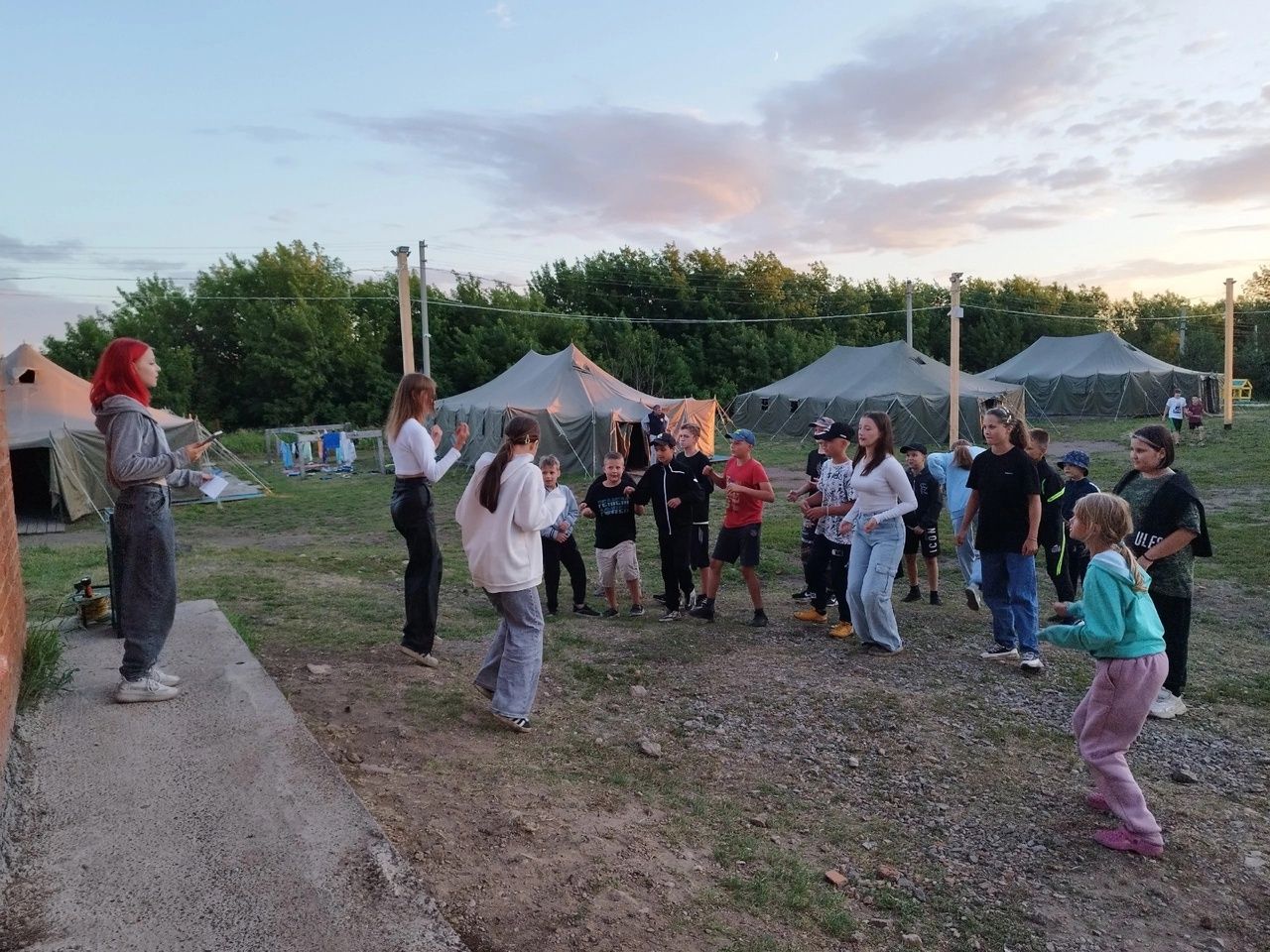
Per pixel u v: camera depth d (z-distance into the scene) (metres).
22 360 17.59
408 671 5.41
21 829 2.77
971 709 5.79
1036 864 3.97
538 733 4.80
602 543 7.94
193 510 17.52
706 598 7.91
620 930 2.96
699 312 54.78
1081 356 38.00
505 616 4.72
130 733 3.49
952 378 25.80
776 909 3.36
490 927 2.82
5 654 3.24
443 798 3.68
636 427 23.97
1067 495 8.18
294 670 5.29
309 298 44.94
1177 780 4.86
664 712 5.50
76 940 2.24
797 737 5.25
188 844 2.71
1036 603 6.64
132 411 3.65
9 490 3.99
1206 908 3.68
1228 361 29.42
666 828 3.89
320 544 13.20
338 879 2.56
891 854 3.99
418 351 46.06
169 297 45.28
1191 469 19.48
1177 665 5.78
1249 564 10.55
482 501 4.50
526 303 49.06
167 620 3.89
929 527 8.54
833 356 33.16
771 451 27.20
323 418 43.78
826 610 8.20
